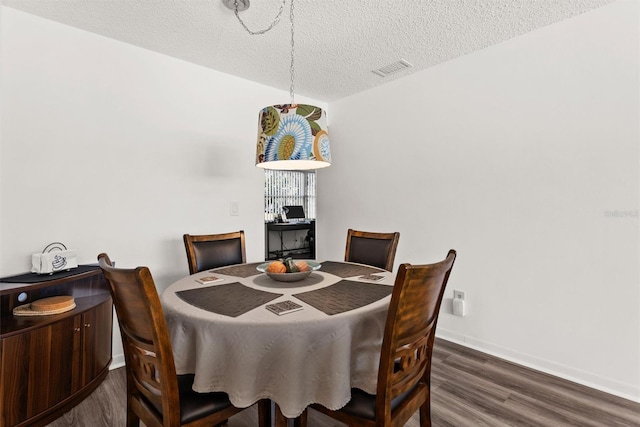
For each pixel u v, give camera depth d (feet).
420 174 9.37
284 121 5.25
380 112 10.45
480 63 8.04
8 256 6.13
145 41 7.52
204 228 9.02
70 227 6.84
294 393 3.44
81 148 6.98
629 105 6.00
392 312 3.21
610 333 6.22
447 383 6.48
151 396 3.51
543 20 6.75
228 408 3.65
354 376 3.74
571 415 5.45
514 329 7.49
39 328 5.25
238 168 9.78
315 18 6.61
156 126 8.09
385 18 6.63
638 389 5.89
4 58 6.08
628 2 5.99
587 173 6.48
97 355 6.37
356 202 11.31
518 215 7.44
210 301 4.21
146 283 2.96
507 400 5.89
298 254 13.03
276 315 3.65
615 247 6.17
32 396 5.14
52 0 5.96
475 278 8.17
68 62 6.81
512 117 7.50
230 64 8.82
